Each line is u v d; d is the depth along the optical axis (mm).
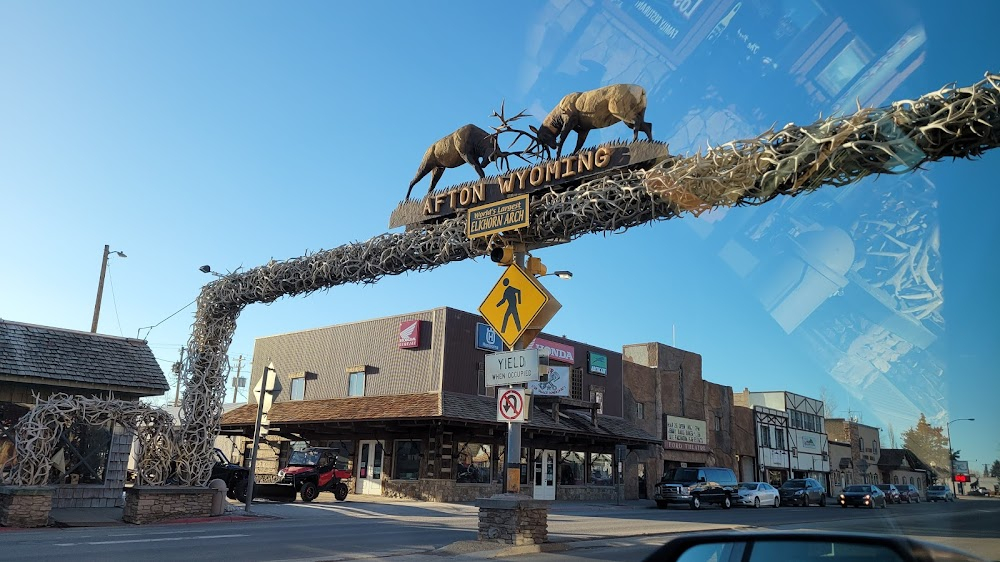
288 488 22828
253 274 16094
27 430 14281
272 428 31328
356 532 14281
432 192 13008
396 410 26406
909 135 6211
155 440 15961
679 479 30203
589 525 18188
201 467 16578
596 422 32062
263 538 12766
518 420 11844
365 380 29688
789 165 6898
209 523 15477
